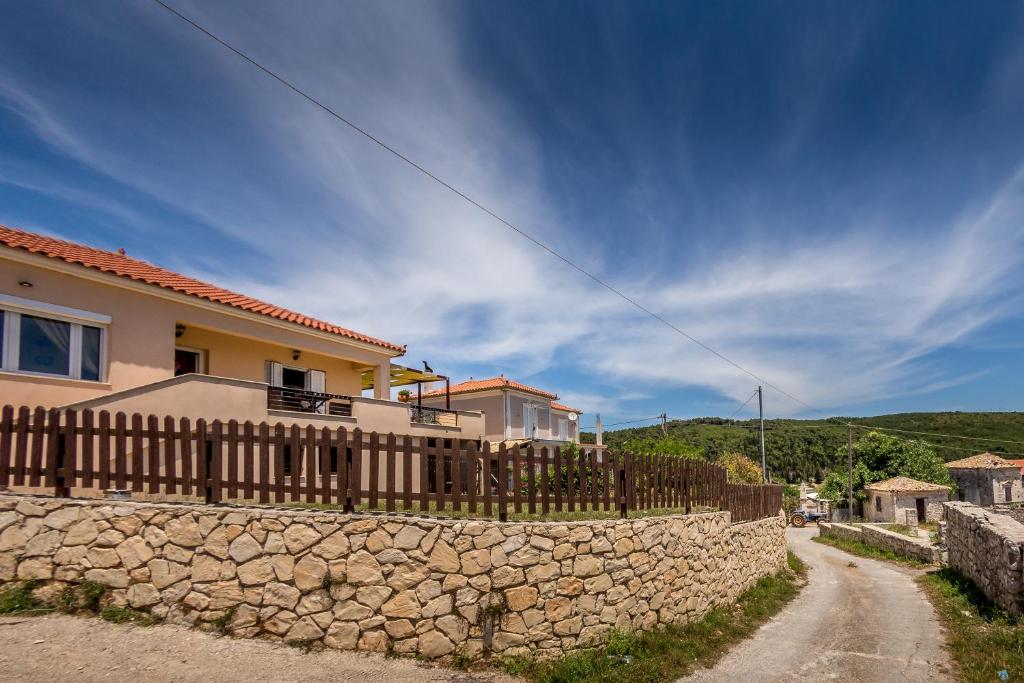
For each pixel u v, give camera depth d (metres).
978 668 7.16
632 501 9.07
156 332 10.84
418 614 6.55
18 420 7.31
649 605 8.44
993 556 10.55
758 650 8.36
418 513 7.16
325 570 6.58
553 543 7.32
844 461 47.22
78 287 9.66
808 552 25.33
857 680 6.98
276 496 7.14
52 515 6.93
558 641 7.12
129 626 6.32
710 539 10.66
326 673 5.84
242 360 14.14
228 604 6.54
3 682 4.96
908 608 11.48
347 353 15.91
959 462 46.75
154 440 7.02
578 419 40.72
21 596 6.59
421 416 16.33
